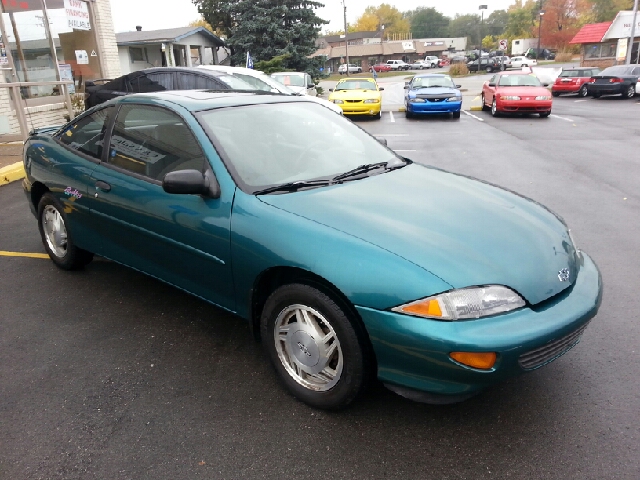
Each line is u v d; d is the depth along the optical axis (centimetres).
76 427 265
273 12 3259
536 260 258
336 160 345
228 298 308
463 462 238
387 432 257
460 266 239
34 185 443
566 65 5581
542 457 239
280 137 342
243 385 297
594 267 296
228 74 955
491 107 1862
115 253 385
